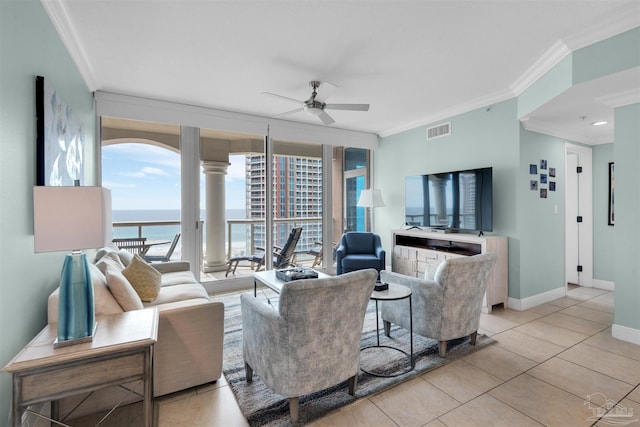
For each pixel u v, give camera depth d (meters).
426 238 4.52
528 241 3.74
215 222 4.88
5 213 1.38
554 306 3.81
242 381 2.23
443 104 4.14
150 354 1.46
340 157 5.89
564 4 2.10
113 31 2.41
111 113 3.67
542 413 1.87
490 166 3.91
